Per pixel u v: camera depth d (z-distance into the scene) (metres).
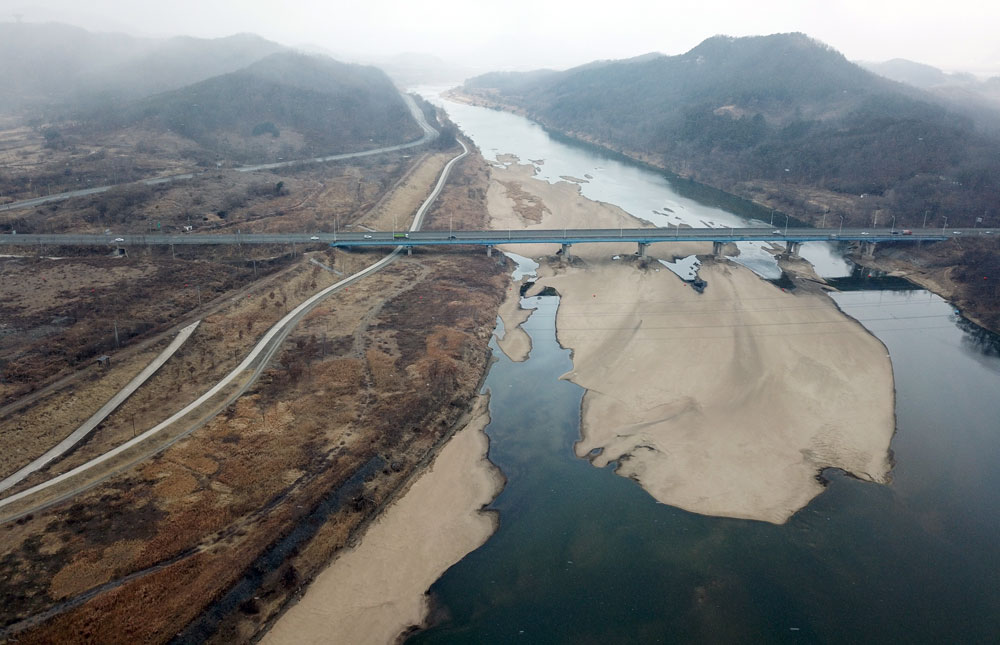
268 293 141.12
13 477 80.00
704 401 108.06
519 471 92.44
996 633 66.62
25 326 118.50
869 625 67.62
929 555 77.06
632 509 84.69
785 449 96.19
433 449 96.31
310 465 86.81
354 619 67.50
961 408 109.25
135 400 97.38
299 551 73.88
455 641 65.62
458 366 116.50
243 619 65.50
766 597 71.12
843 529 81.00
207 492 79.94
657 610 69.50
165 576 67.19
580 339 132.50
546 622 68.12
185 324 121.62
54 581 65.38
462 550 77.81
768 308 145.12
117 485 79.69
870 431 101.19
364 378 109.19
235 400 99.88
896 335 138.62
